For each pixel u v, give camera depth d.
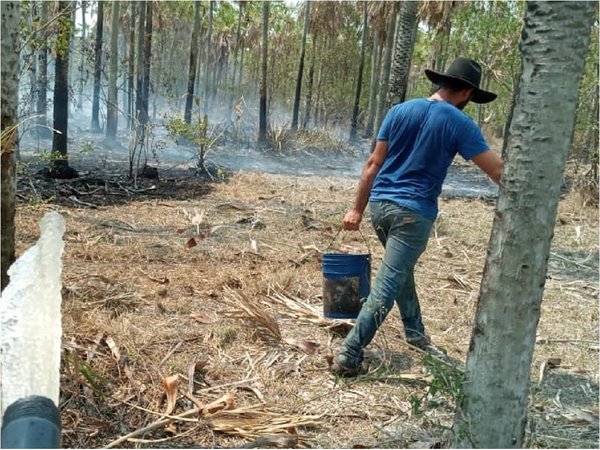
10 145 3.77
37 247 1.19
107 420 3.32
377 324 3.90
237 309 4.78
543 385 4.03
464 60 4.04
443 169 3.92
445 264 6.93
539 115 2.31
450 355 4.43
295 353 4.30
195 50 17.19
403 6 10.76
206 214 8.68
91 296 4.98
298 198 10.59
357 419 3.52
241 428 3.32
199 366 3.89
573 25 2.25
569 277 6.79
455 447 2.61
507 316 2.46
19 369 1.14
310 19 25.09
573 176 14.91
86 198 9.45
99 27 17.03
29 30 7.36
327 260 4.38
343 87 28.80
